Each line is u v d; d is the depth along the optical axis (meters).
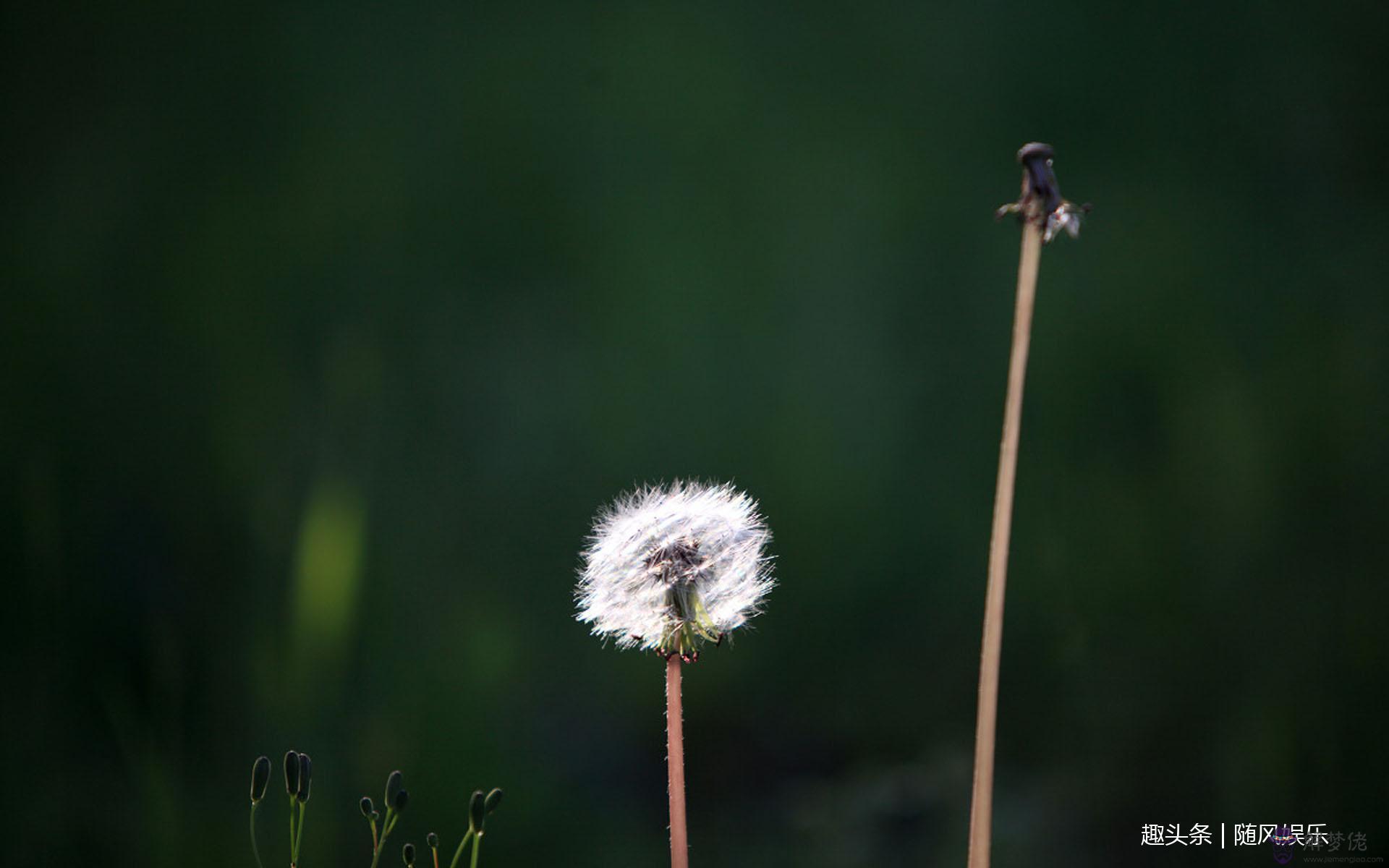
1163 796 1.98
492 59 3.88
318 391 2.72
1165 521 2.35
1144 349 2.80
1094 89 3.87
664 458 3.05
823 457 2.98
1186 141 3.70
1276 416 2.41
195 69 3.66
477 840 1.06
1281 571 2.21
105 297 2.94
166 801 1.65
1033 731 2.24
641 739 2.35
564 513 2.87
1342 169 3.43
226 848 1.67
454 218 3.60
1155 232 3.32
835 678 2.53
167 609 2.05
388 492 2.65
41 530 1.99
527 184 3.66
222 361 2.74
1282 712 1.95
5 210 3.16
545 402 3.18
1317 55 3.60
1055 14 3.96
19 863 1.66
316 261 3.35
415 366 3.19
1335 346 2.57
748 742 2.34
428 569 2.45
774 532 2.86
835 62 3.97
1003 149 3.86
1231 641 2.15
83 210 3.19
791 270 3.53
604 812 2.07
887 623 2.71
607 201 3.68
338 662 1.87
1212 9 3.78
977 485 2.92
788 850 1.94
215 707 1.87
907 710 2.39
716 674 2.52
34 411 2.50
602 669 2.49
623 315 3.39
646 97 3.86
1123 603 2.27
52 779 1.76
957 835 1.94
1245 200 3.43
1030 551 2.61
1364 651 2.00
